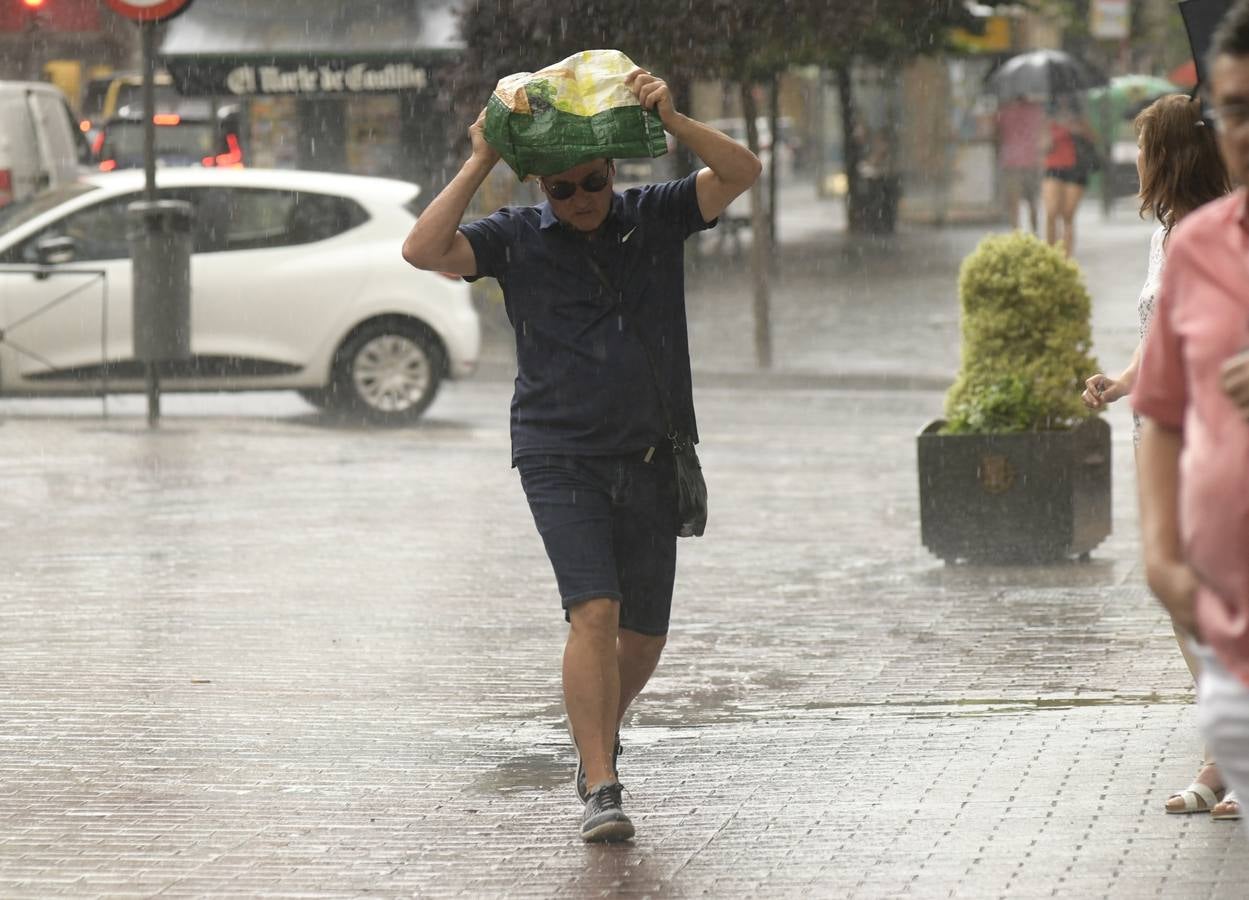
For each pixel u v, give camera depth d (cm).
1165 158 1464
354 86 6925
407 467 3591
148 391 4091
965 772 1560
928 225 9438
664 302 1445
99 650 2128
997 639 2138
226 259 4284
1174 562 815
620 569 1472
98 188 4322
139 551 2748
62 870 1364
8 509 3094
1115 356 5209
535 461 1434
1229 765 805
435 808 1520
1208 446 781
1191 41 1351
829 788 1534
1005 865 1320
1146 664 1983
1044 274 2617
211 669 2038
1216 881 1270
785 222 10062
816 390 5044
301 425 4241
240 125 7381
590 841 1409
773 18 5209
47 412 4412
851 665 2030
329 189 4384
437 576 2577
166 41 7006
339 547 2789
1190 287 798
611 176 1429
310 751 1706
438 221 1405
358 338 4316
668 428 1445
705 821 1458
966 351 2667
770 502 3216
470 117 5544
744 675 2000
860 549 2770
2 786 1591
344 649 2136
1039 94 7412
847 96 9100
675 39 5256
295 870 1361
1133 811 1432
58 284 4228
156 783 1602
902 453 3816
